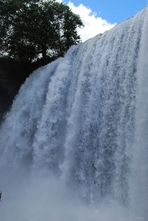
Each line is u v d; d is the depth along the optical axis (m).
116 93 11.81
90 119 12.73
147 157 9.20
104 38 13.88
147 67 10.14
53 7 24.78
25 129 17.12
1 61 25.06
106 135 11.66
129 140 10.27
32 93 17.86
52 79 16.16
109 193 10.76
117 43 12.59
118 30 13.00
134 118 10.23
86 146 12.53
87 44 15.45
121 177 10.29
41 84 17.72
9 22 24.56
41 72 18.36
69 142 13.27
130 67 11.27
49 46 25.81
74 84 14.90
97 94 12.83
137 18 12.06
